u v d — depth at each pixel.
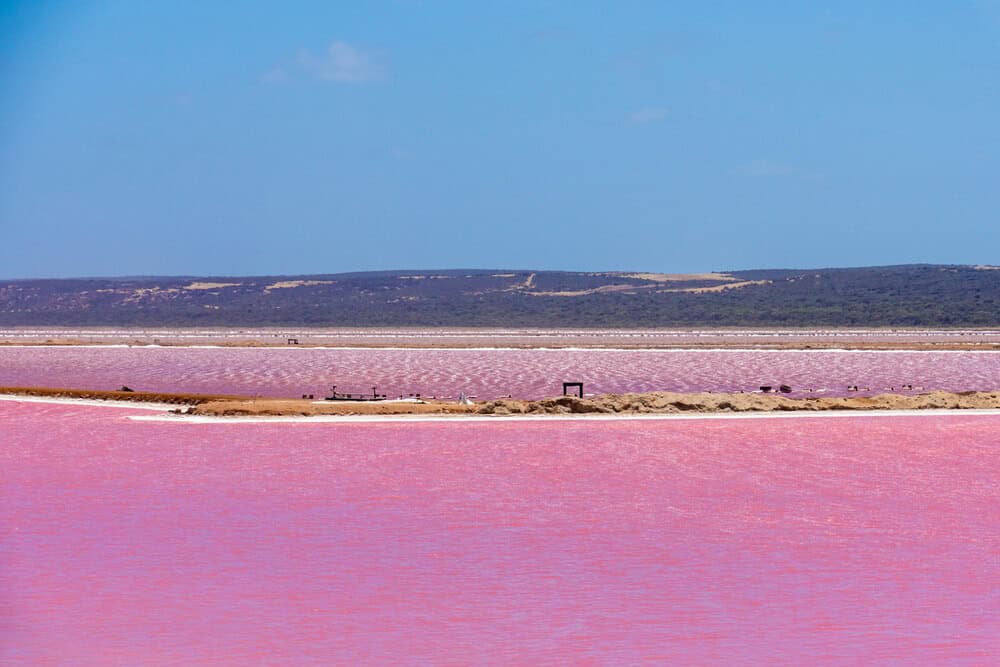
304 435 65.62
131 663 25.39
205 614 28.91
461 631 27.61
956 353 190.00
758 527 39.44
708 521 40.44
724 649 26.30
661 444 60.94
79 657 25.75
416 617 28.64
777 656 25.84
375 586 31.59
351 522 40.25
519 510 42.50
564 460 55.16
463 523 39.97
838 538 37.59
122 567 33.66
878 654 25.95
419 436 64.69
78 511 42.22
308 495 45.66
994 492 46.34
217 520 40.50
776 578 32.56
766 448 59.38
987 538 37.66
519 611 29.28
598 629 27.78
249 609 29.36
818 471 51.69
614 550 35.88
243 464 54.12
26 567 33.66
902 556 35.12
